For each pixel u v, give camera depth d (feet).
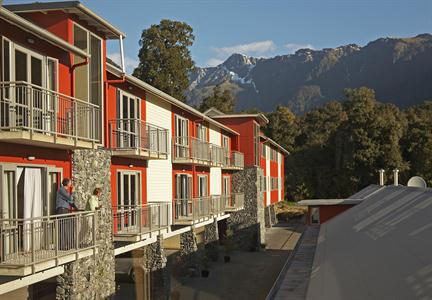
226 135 128.36
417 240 25.90
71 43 47.52
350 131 207.21
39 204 43.57
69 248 42.83
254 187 131.54
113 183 59.67
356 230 45.24
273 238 150.82
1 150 38.88
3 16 35.35
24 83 36.83
